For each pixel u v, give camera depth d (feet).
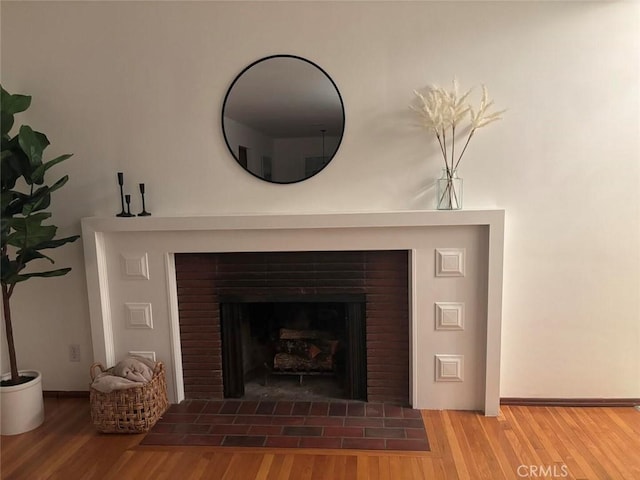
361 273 8.29
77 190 8.62
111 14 8.18
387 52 7.89
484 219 7.50
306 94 8.09
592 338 8.18
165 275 8.43
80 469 6.86
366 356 8.59
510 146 7.85
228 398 8.91
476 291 7.90
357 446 7.25
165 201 8.54
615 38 7.50
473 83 7.80
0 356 8.95
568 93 7.67
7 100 7.45
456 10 7.72
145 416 7.74
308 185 8.28
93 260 8.34
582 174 7.80
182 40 8.15
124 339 8.70
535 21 7.60
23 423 7.90
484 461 6.82
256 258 8.45
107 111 8.41
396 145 8.05
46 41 8.31
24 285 9.00
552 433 7.51
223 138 8.31
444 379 8.20
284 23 7.99
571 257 8.00
